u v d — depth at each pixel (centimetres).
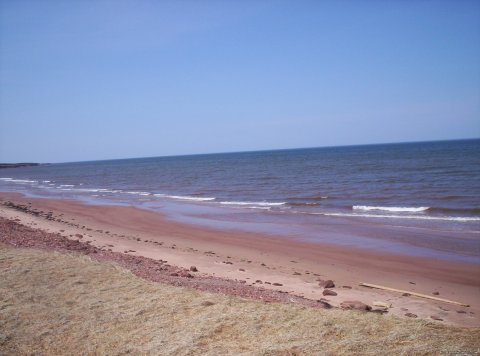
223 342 581
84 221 2425
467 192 2947
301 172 6112
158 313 691
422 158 7575
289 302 802
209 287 887
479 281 1144
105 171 10856
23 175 10981
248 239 1819
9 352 566
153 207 3042
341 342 559
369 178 4481
